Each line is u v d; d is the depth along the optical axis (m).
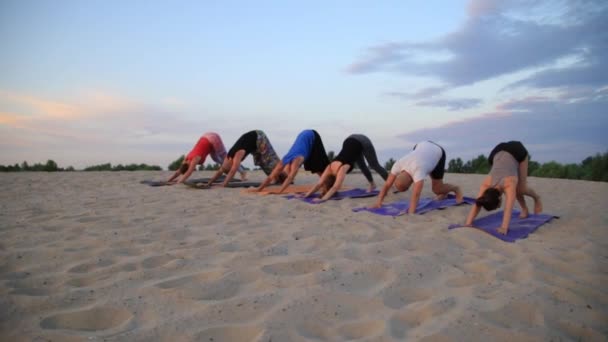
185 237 4.51
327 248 4.08
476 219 5.50
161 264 3.64
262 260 3.68
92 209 6.09
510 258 3.88
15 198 7.19
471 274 3.36
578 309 2.73
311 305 2.74
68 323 2.53
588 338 2.42
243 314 2.62
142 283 3.14
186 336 2.35
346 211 6.04
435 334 2.36
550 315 2.63
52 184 9.45
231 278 3.20
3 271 3.41
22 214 5.66
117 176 11.77
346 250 3.95
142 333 2.38
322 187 7.32
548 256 3.83
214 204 6.52
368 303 2.80
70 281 3.18
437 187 6.67
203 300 2.83
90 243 4.20
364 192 7.71
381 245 4.14
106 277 3.29
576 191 8.90
